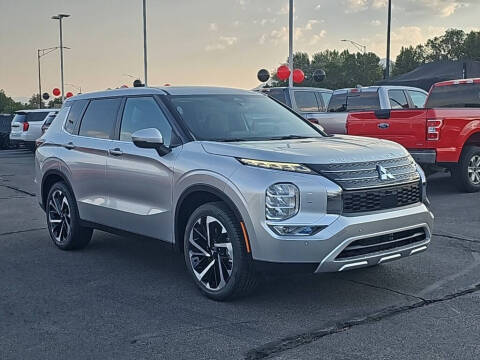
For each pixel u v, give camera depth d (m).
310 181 4.60
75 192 6.80
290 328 4.51
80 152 6.70
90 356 4.09
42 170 7.37
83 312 4.95
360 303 5.04
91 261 6.60
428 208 5.35
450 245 6.96
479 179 10.84
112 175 6.18
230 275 4.94
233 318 4.74
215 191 4.97
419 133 10.05
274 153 4.82
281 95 15.33
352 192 4.66
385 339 4.27
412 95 13.72
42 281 5.85
